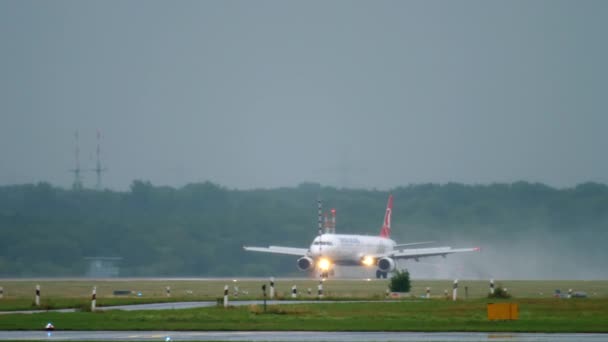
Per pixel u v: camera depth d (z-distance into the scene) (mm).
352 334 124688
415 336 121875
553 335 123375
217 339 116250
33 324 134750
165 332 126750
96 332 126250
